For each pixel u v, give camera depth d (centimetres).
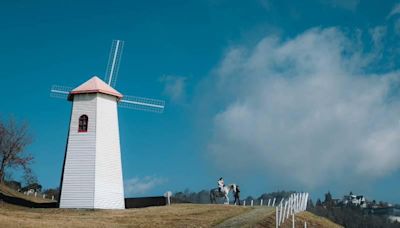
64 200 5869
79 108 6206
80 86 6331
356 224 19225
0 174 7606
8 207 5822
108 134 6206
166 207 5806
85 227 3972
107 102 6322
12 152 7681
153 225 4269
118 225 4191
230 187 6650
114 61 6881
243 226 4216
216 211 5319
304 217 5403
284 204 5022
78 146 6050
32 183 7962
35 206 6188
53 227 3812
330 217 18400
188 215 4972
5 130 7712
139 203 6550
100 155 6034
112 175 6112
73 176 5944
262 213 5072
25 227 3678
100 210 5741
